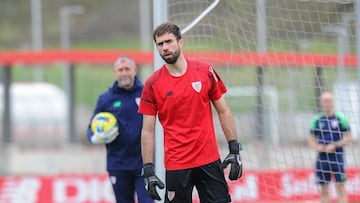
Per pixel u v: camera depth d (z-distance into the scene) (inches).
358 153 1239.5
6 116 2792.8
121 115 1096.8
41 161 2672.2
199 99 812.0
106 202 1873.8
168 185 831.1
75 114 3125.0
